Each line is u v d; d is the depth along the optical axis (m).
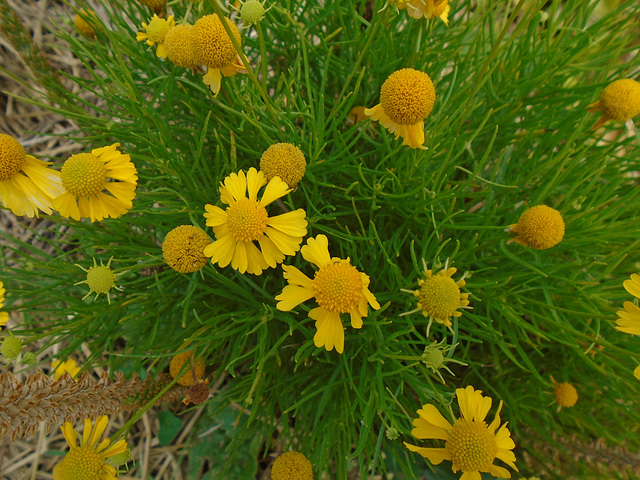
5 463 0.18
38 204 0.12
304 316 0.15
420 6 0.11
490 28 0.16
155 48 0.15
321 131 0.12
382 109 0.12
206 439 0.17
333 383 0.13
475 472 0.11
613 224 0.14
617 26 0.16
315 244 0.11
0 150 0.11
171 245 0.11
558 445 0.15
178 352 0.12
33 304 0.13
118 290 0.14
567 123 0.15
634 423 0.15
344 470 0.14
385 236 0.15
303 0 0.16
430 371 0.13
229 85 0.13
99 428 0.12
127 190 0.12
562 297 0.14
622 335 0.15
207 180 0.16
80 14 0.14
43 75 0.15
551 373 0.16
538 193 0.15
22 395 0.11
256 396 0.14
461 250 0.15
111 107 0.15
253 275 0.15
